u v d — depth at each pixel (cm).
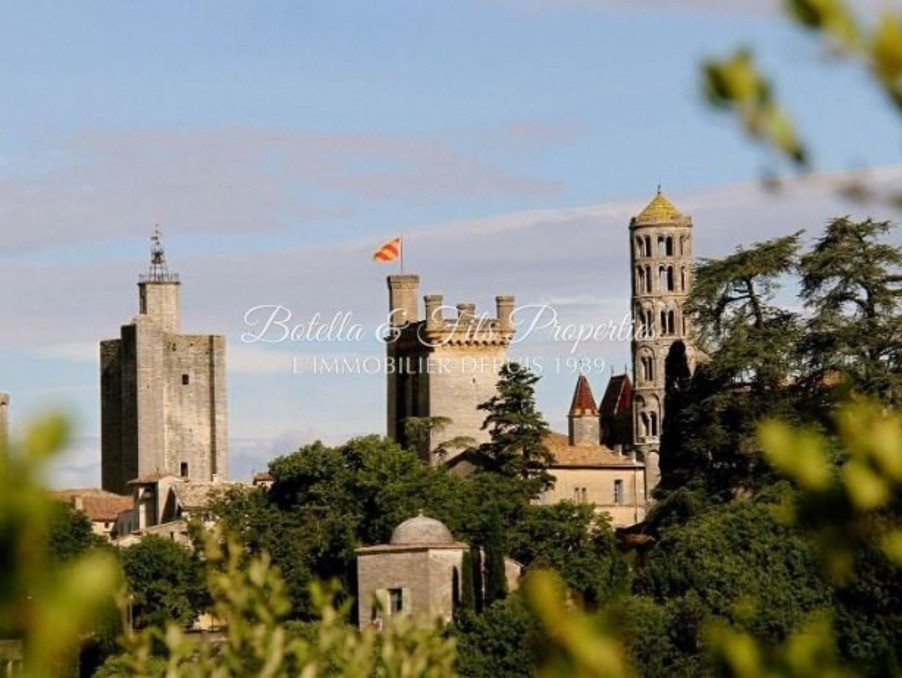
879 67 1527
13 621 1493
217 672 3456
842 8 1528
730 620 15962
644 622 15938
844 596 14325
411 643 3766
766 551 17012
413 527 19912
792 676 1850
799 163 1591
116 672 9644
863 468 1716
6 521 1484
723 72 1581
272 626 3525
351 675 3600
